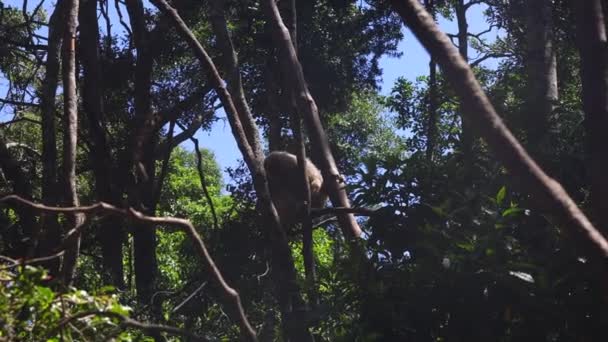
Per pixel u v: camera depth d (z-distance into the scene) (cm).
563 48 1500
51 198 1047
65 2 1141
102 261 1470
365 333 684
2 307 443
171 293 1120
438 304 672
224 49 1146
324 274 764
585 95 595
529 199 700
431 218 720
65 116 819
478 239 656
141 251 1452
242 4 1842
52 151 1071
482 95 458
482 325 659
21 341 461
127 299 988
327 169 997
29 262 463
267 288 1236
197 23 1892
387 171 751
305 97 1029
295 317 858
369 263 708
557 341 646
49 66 1122
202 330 970
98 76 1512
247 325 496
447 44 465
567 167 761
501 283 646
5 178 1462
